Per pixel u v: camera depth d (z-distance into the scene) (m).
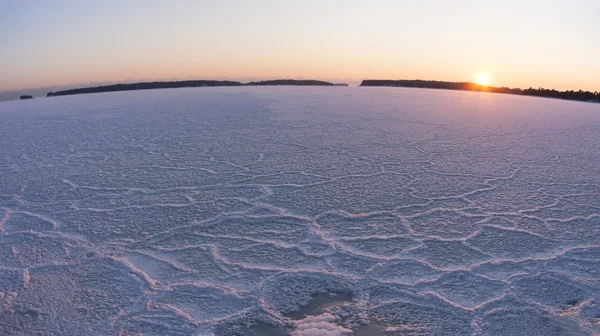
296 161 4.29
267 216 2.88
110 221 2.83
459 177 3.75
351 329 1.78
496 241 2.52
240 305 1.93
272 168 4.04
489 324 1.80
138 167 4.16
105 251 2.43
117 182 3.68
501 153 4.70
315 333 1.75
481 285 2.07
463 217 2.86
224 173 3.89
